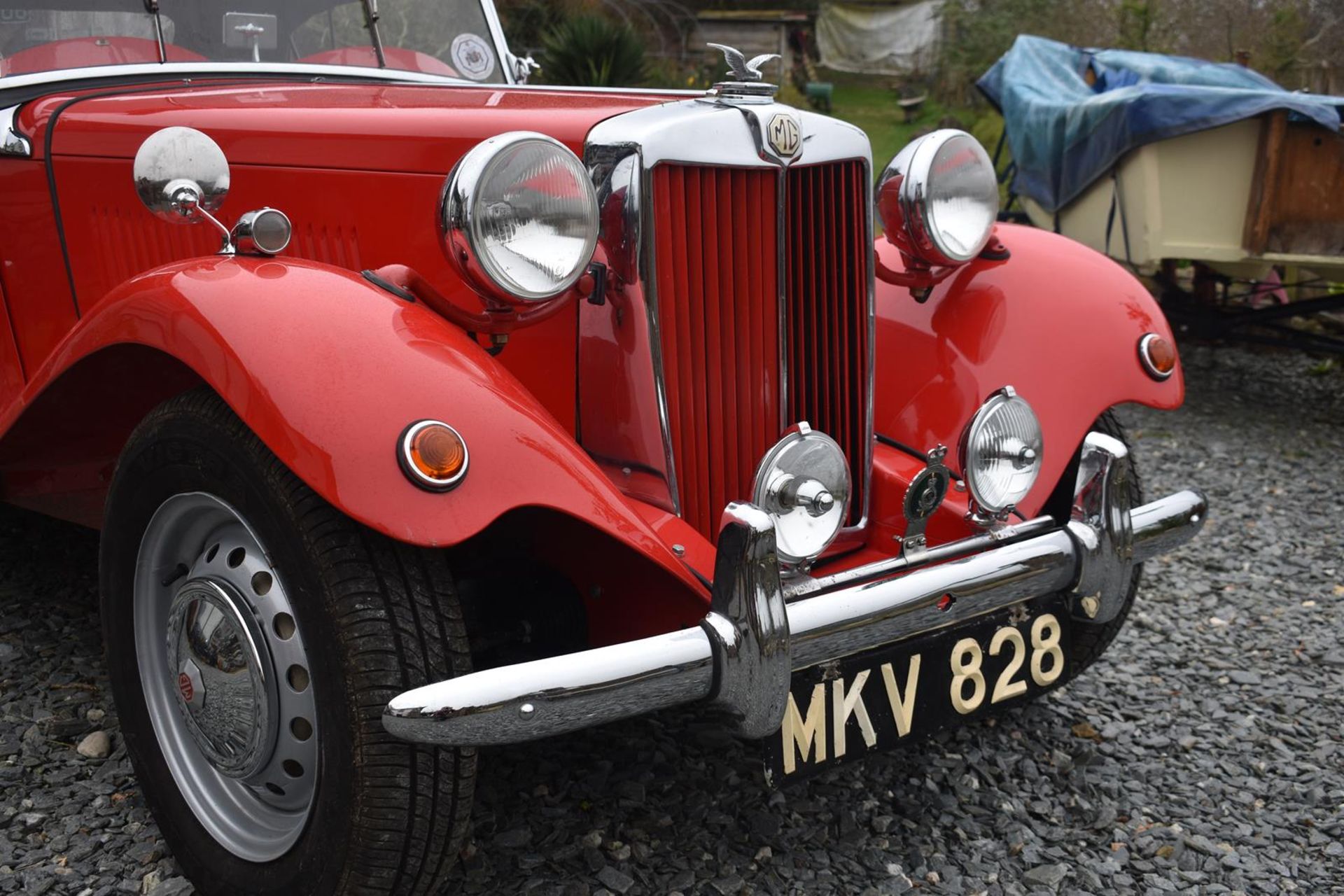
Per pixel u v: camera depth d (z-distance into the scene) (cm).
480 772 222
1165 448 510
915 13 1603
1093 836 218
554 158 169
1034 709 266
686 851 202
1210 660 296
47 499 244
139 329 170
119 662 190
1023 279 246
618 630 194
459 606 161
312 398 151
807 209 203
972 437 201
